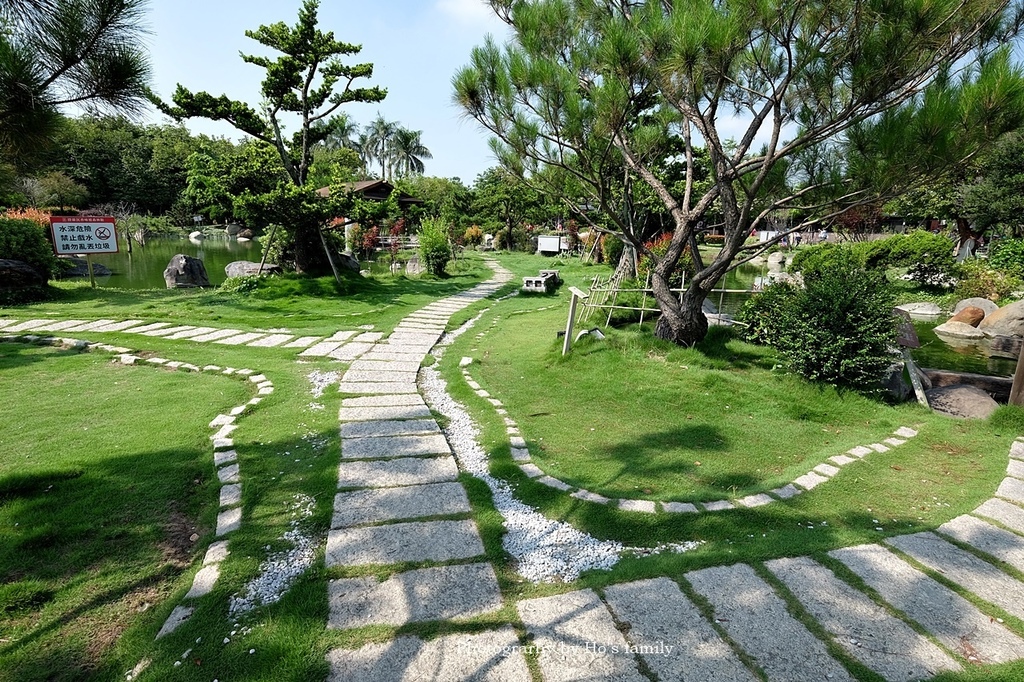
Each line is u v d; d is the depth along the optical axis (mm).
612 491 3734
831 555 2916
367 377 6230
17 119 3287
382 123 47062
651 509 3441
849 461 4316
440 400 5652
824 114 4852
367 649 2172
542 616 2396
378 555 2820
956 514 3467
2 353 6910
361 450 4176
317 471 3809
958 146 4266
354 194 12680
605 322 7984
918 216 21062
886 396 5785
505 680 2021
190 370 6348
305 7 11672
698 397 5598
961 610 2492
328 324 9383
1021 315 10086
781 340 6227
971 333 10273
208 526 3143
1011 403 5438
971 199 16203
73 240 12656
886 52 4074
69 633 2287
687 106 5785
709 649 2205
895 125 4535
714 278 6418
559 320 10273
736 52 4367
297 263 13734
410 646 2191
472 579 2652
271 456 4059
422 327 9336
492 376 6586
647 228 17031
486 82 5398
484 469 4027
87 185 36438
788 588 2617
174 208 41156
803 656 2176
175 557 2848
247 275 12844
